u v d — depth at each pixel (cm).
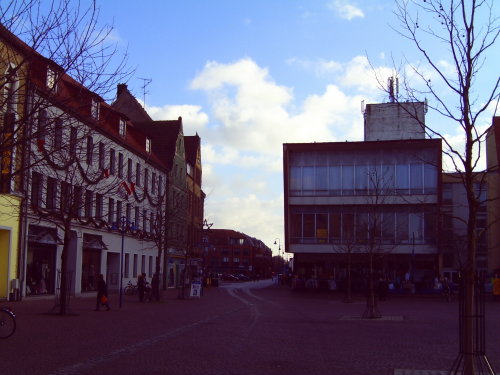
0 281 2952
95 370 1060
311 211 5806
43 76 1385
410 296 4981
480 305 952
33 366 1084
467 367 877
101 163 3250
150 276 5491
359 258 5166
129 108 6512
